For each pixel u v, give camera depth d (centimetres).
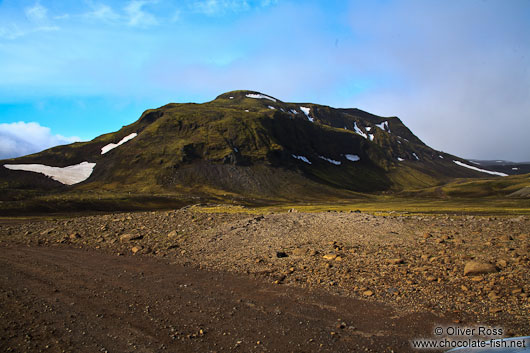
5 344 834
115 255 1895
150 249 1986
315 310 1025
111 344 832
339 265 1459
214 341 841
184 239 2164
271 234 2081
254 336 865
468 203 12531
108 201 12244
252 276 1401
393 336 846
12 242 2438
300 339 844
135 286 1301
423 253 1550
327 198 18800
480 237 1769
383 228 2059
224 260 1684
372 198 19512
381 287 1189
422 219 2380
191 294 1196
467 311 972
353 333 870
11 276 1476
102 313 1032
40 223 3238
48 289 1280
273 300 1118
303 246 1803
